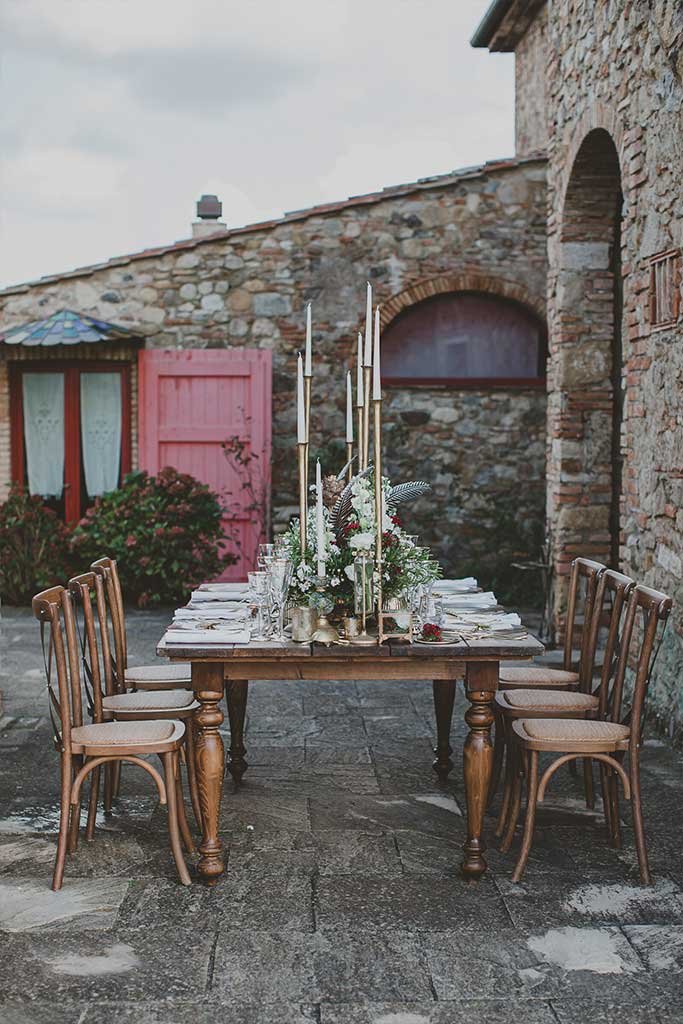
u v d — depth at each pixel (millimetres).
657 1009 2727
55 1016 2693
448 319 9977
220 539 9672
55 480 9781
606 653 4012
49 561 9117
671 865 3658
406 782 4570
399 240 9664
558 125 7484
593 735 3559
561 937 3117
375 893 3422
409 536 4062
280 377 9727
